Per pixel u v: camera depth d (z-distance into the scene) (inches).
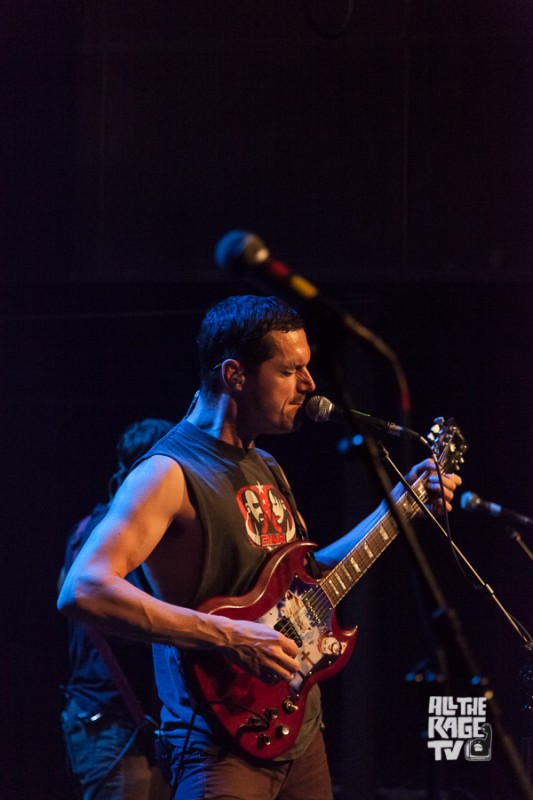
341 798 234.2
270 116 218.4
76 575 99.0
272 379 111.5
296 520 116.8
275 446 263.0
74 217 220.5
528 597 246.1
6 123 222.7
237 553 106.7
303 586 110.3
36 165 221.8
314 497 260.7
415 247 215.3
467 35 216.7
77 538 157.4
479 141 215.8
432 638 82.4
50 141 221.9
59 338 266.2
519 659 243.1
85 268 220.1
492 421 254.2
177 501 105.3
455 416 254.4
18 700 259.3
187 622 98.4
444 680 80.7
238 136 218.7
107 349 265.9
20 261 220.8
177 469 106.9
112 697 146.1
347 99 217.8
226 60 219.9
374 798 233.3
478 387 254.8
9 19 223.3
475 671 80.2
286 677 99.2
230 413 112.6
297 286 79.5
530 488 251.8
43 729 257.3
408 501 123.2
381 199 216.4
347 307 239.8
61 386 266.4
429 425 253.9
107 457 264.7
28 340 265.9
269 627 104.6
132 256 219.3
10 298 244.5
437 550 249.6
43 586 262.7
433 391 255.1
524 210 214.1
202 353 116.0
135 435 158.4
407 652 249.3
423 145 216.4
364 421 118.9
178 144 219.6
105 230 220.1
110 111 221.0
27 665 261.3
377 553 119.3
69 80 222.4
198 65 220.1
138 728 143.6
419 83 216.8
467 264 214.5
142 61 221.1
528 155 214.4
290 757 107.0
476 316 255.8
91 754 145.3
